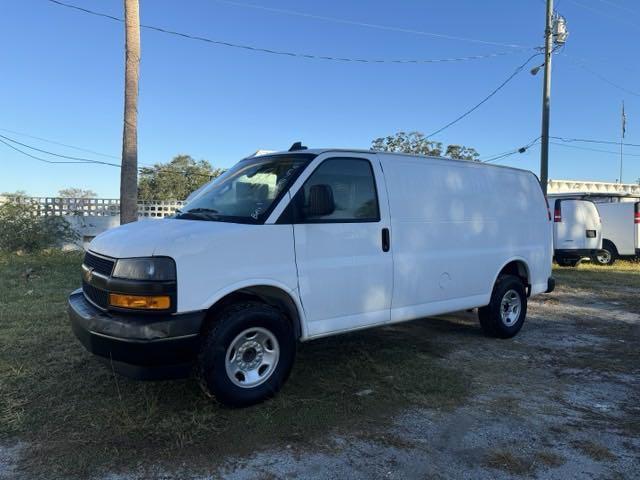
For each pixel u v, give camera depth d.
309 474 3.26
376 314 4.96
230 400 4.00
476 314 8.07
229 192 4.79
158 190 43.03
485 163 6.34
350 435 3.79
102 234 4.59
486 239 6.17
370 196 5.00
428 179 5.56
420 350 5.98
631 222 15.35
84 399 4.26
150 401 4.21
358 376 5.00
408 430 3.90
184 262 3.80
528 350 6.14
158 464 3.32
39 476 3.17
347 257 4.73
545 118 15.96
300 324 4.46
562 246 14.22
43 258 13.57
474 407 4.38
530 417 4.19
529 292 6.93
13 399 4.22
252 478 3.20
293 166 4.64
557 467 3.41
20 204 15.30
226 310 4.05
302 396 4.45
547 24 15.80
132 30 10.32
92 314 3.94
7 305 7.65
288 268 4.33
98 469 3.25
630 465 3.46
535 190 7.04
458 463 3.44
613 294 10.31
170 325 3.71
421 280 5.36
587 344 6.47
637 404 4.52
